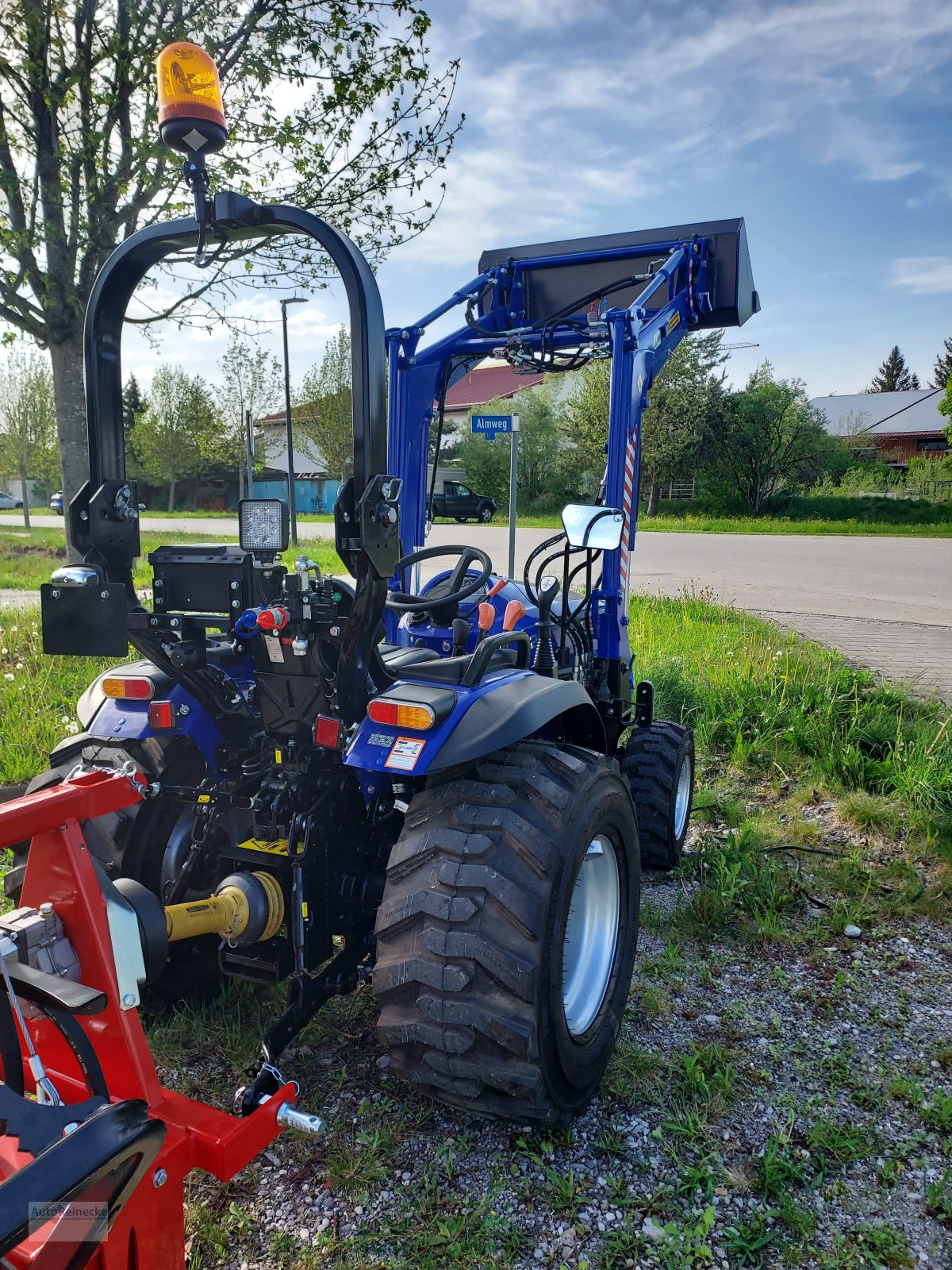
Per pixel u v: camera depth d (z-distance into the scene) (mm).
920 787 4746
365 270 2072
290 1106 1823
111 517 2391
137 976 1715
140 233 2281
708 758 5836
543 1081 2129
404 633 3619
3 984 1582
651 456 37594
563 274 4809
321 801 2420
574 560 14594
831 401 56562
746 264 4898
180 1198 1641
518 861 2158
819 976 3283
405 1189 2191
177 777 2762
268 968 2383
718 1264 2016
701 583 15648
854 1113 2521
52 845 1663
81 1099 1798
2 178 6137
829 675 6648
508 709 2309
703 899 3656
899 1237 2096
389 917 2170
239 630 2324
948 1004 3105
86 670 6941
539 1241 2049
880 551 22875
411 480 4066
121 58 5867
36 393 27062
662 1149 2352
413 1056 2182
